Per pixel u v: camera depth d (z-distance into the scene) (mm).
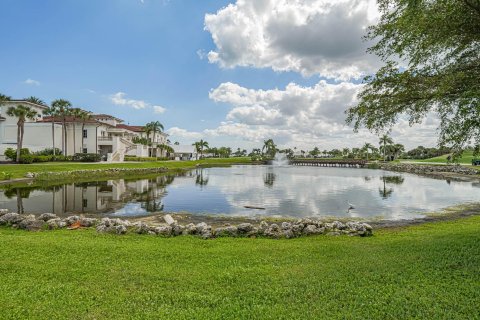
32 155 51750
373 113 8445
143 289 6371
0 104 59188
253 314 5273
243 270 7398
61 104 59438
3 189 29812
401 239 10805
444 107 7711
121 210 20016
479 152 7680
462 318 4988
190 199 25391
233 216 18125
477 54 7594
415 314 5176
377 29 8391
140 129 102188
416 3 6879
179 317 5215
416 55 7707
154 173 56344
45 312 5418
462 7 6754
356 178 48219
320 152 170875
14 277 6973
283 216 18328
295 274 7074
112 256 8500
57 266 7672
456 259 7707
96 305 5699
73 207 21047
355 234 11906
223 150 165375
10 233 11914
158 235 11680
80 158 59562
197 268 7605
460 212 19047
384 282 6484
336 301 5699
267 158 136625
